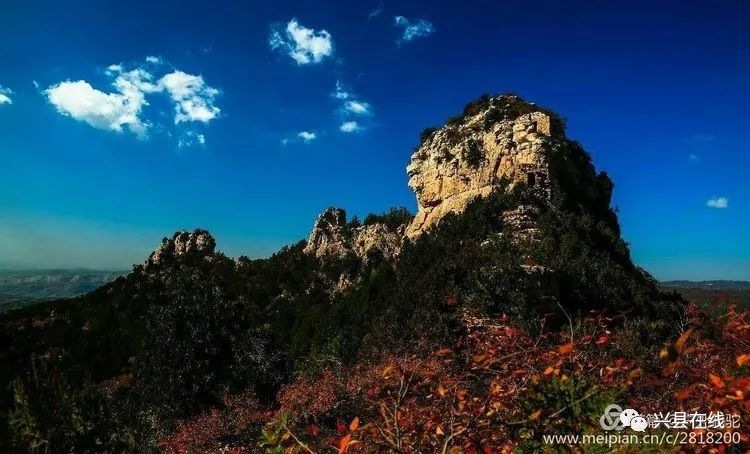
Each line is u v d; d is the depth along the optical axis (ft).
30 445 26.96
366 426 12.48
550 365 13.48
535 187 208.44
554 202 204.23
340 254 347.56
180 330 102.32
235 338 108.17
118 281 373.20
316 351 173.88
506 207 203.62
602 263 153.58
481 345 15.11
